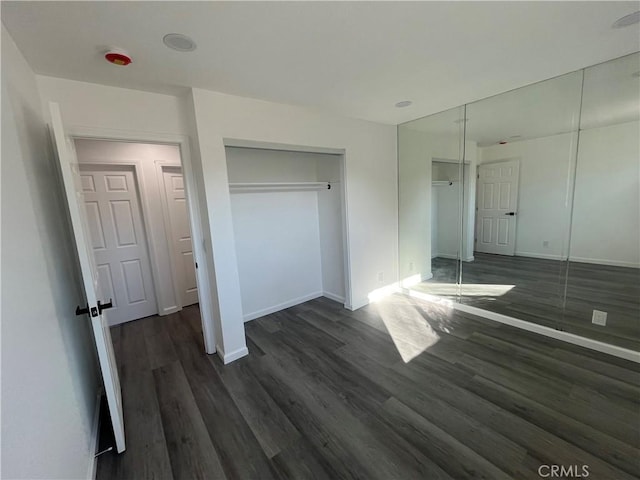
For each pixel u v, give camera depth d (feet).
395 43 5.39
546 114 8.09
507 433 5.18
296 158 11.58
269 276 11.37
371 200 11.51
